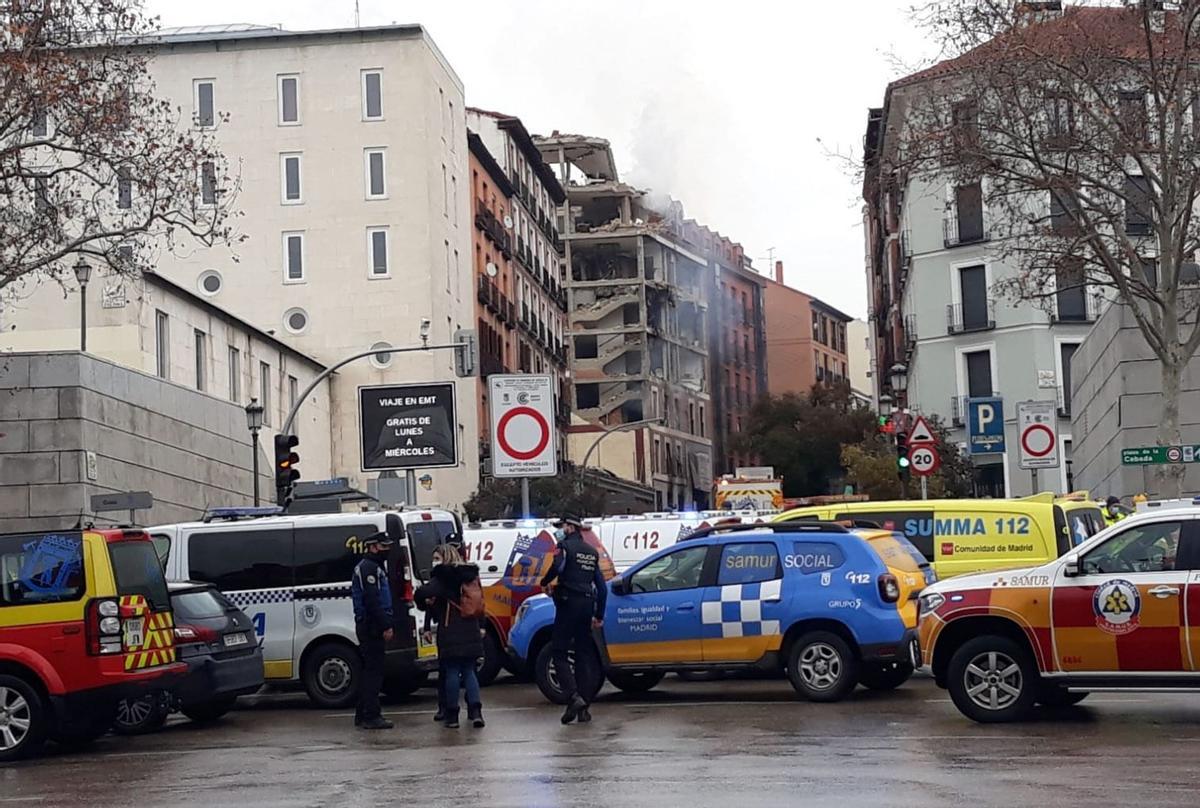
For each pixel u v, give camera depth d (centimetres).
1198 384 3584
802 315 13112
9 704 1534
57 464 3322
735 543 1828
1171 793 1036
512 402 2194
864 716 1589
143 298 4353
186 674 1670
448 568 1648
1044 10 2908
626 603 1847
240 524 2066
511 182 8250
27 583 1546
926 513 2077
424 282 6316
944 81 3106
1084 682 1430
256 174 6375
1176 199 2934
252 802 1137
